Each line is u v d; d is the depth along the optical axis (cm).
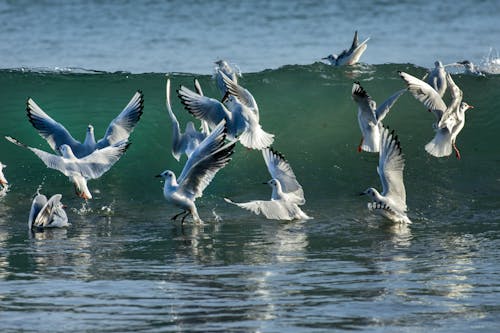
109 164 1745
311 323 1215
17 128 2400
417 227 1747
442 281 1396
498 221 1788
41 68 2834
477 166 2150
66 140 1869
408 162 2162
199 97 1914
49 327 1202
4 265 1491
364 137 1922
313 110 2469
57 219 1752
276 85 2592
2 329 1194
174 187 1719
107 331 1189
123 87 2617
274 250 1588
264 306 1284
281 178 1809
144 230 1733
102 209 1892
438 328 1195
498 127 2400
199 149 1719
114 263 1509
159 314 1251
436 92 1853
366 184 2059
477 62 3006
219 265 1495
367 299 1311
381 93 2566
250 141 1864
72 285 1383
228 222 1789
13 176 2112
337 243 1631
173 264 1502
